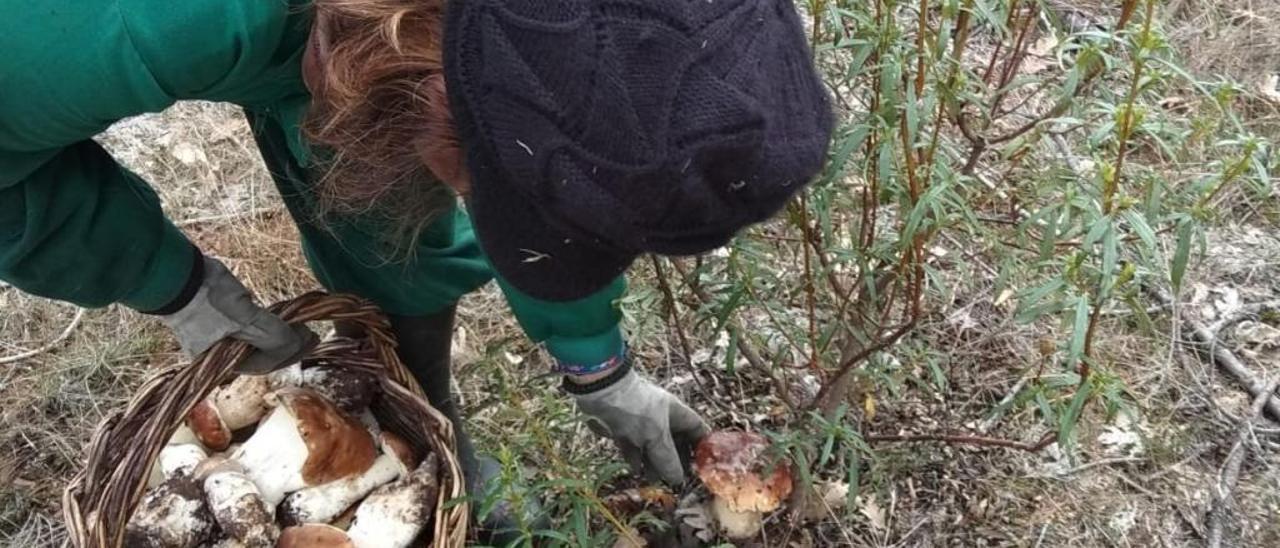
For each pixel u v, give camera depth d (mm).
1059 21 1559
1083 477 2277
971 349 2447
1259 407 2395
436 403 2174
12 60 1113
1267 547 2186
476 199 1098
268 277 2764
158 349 2617
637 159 965
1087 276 1529
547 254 1137
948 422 2342
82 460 2396
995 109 1731
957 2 1329
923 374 2391
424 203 1347
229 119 3184
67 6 1108
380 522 1840
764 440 1979
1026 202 1730
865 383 2086
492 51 966
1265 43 3092
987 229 1728
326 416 1887
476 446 2303
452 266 1924
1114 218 1352
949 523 2221
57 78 1131
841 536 2199
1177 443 2316
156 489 1831
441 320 2037
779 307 1775
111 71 1136
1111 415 1596
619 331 1761
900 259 1653
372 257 1844
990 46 2459
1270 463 2318
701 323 2039
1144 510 2234
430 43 1032
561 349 1718
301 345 1766
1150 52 1340
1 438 2432
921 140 1544
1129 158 2299
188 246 1565
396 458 1938
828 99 1105
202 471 1854
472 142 1025
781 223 2088
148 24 1117
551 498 2090
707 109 945
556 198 1032
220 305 1623
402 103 1084
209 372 1654
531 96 969
